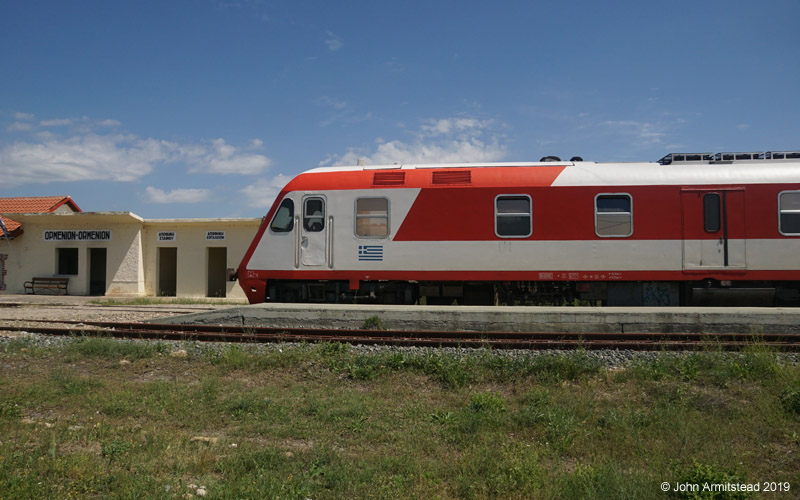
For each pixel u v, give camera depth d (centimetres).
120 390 734
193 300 2259
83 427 590
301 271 1365
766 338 1001
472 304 1370
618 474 477
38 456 496
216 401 692
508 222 1305
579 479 468
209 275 2628
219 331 1129
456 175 1338
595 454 543
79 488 438
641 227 1272
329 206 1361
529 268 1293
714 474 466
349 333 1084
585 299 1323
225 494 431
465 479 472
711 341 958
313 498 442
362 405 682
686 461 522
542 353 912
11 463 476
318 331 1092
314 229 1366
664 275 1265
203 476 481
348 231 1350
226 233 2472
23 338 1052
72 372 831
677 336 1016
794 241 1241
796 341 993
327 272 1354
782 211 1248
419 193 1330
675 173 1286
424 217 1325
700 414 641
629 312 1075
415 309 1154
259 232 1402
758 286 1277
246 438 582
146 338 1086
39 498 420
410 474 486
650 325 1070
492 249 1302
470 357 872
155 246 2539
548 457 540
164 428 599
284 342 1029
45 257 2584
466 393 754
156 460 504
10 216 2534
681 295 1302
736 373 787
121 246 2516
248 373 843
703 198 1265
